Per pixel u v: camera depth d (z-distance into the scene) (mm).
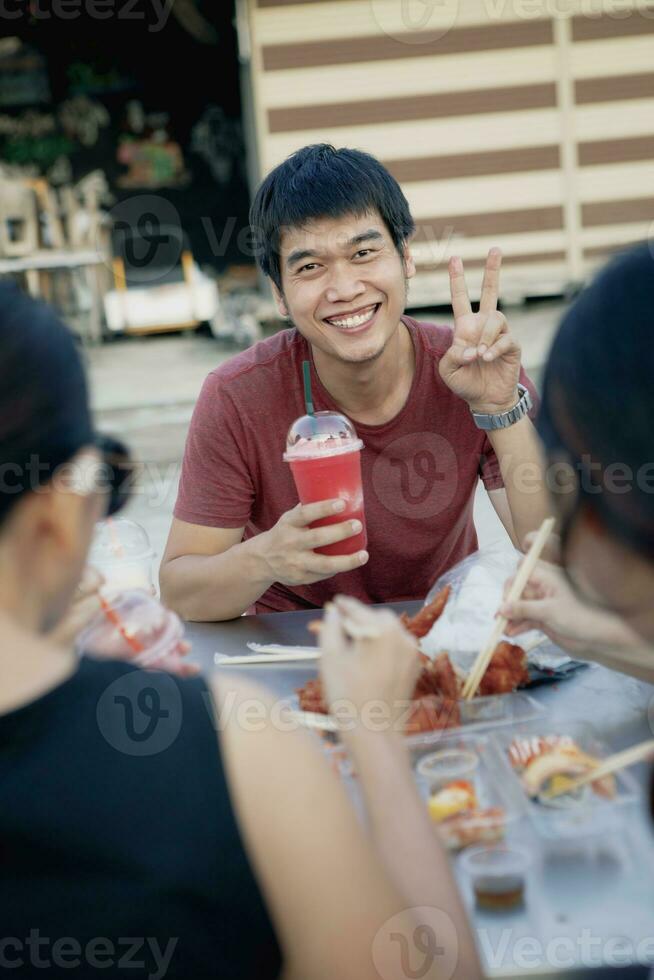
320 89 8156
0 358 798
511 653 1504
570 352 715
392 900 828
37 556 832
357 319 1999
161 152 11328
